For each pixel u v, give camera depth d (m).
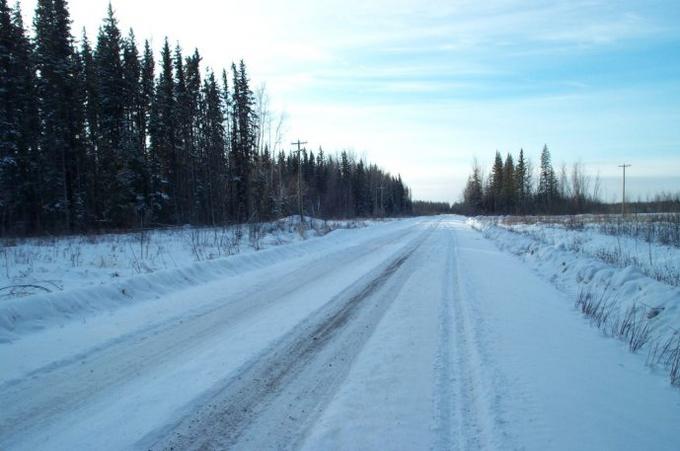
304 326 6.95
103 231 27.14
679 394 4.48
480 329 6.62
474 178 100.12
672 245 15.09
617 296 7.84
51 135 29.20
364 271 12.41
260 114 40.56
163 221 34.97
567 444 3.51
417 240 22.98
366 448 3.54
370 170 99.00
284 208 42.34
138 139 34.25
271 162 42.41
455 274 11.78
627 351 5.70
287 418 4.07
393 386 4.71
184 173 39.59
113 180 30.97
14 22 29.53
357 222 46.62
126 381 4.89
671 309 6.30
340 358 5.57
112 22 34.34
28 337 6.41
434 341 6.16
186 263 13.70
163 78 37.28
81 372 5.14
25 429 3.89
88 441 3.69
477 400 4.36
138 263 12.95
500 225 32.53
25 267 12.37
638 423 3.88
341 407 4.25
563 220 34.88
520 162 85.62
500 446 3.50
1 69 27.64
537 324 6.90
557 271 11.23
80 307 7.73
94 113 32.34
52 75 28.84
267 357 5.61
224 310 7.99
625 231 19.70
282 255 15.77
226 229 27.36
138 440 3.71
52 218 29.81
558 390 4.50
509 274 11.77
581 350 5.72
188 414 4.14
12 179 27.97
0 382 4.84
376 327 6.89
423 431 3.79
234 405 4.32
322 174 81.12
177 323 7.14
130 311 7.93
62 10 30.03
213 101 39.91
